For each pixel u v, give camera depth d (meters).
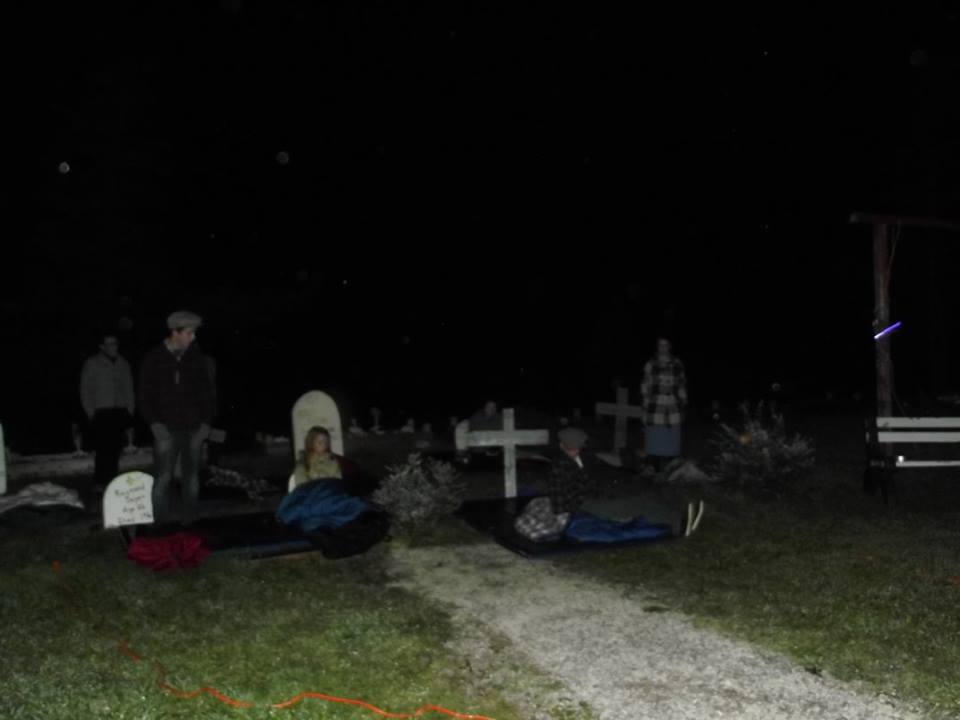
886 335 10.56
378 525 8.09
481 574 7.22
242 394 25.97
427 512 8.63
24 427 20.52
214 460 11.52
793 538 8.11
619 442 12.65
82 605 6.24
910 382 25.95
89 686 4.85
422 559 7.69
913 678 5.00
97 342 23.34
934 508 9.33
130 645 5.53
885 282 10.58
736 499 9.62
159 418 8.38
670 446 11.26
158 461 8.43
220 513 9.60
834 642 5.55
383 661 5.34
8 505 8.96
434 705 4.75
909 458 12.42
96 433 10.79
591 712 4.70
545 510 8.09
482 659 5.41
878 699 4.79
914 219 10.73
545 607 6.38
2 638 5.57
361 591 6.73
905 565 7.13
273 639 5.67
